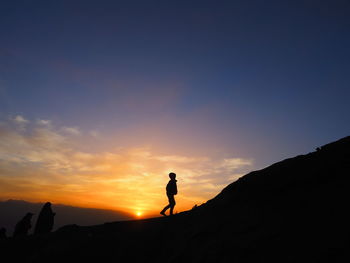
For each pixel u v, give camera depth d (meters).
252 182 9.95
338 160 8.77
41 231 18.06
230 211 8.92
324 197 7.34
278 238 6.36
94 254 9.68
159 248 9.00
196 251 7.36
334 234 5.58
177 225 9.87
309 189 8.20
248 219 7.83
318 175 8.61
